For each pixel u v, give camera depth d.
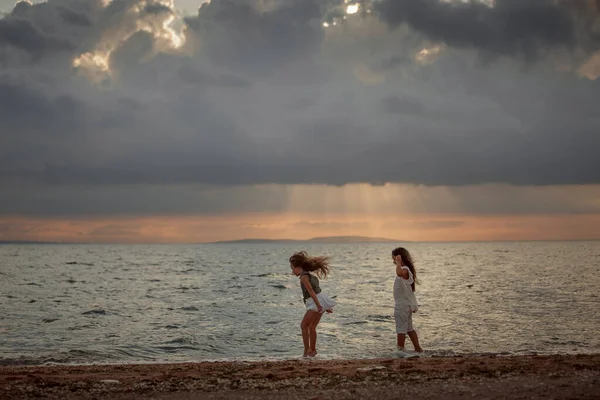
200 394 7.58
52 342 14.70
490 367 9.17
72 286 35.84
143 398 7.43
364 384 7.96
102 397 7.52
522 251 132.75
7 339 15.16
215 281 40.69
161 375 9.21
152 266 69.38
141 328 17.16
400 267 12.56
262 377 8.73
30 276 46.78
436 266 60.12
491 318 18.25
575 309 20.31
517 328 16.22
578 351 12.71
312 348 12.07
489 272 46.44
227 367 10.23
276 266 69.50
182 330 16.69
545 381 7.79
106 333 16.17
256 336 15.62
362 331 16.00
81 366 10.96
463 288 30.23
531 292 27.05
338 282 37.84
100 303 24.92
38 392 7.80
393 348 13.37
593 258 80.19
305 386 7.93
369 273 50.16
